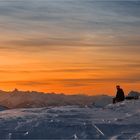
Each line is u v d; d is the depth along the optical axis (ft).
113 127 71.31
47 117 84.02
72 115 87.66
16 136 67.46
